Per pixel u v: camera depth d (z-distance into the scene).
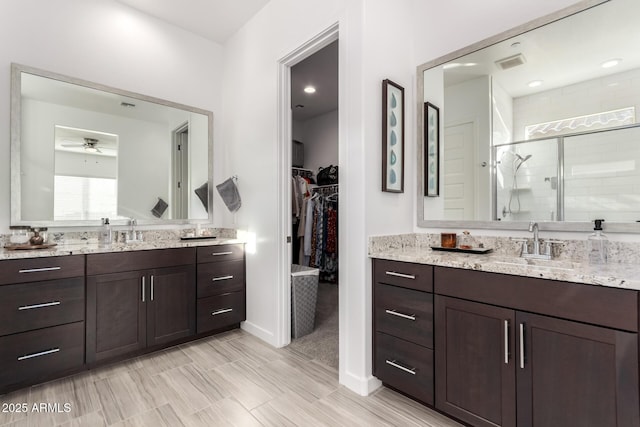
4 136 2.12
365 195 1.83
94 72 2.50
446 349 1.52
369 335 1.84
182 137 2.98
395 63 2.04
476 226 1.88
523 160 1.72
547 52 1.63
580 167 1.54
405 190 2.11
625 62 1.42
